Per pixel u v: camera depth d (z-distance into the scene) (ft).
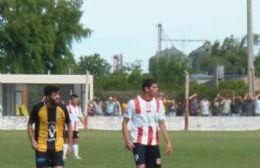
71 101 149.18
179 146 181.37
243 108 298.35
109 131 269.23
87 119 279.69
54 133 87.92
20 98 320.91
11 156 150.10
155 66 556.92
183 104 307.99
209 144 189.88
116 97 327.26
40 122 87.66
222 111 299.79
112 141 202.49
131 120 86.69
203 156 151.53
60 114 88.07
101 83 489.67
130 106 86.58
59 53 437.58
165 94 334.44
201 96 342.44
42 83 322.34
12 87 320.09
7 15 407.23
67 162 137.28
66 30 433.48
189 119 285.84
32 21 409.28
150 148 86.53
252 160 142.72
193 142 197.88
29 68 418.10
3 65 413.18
